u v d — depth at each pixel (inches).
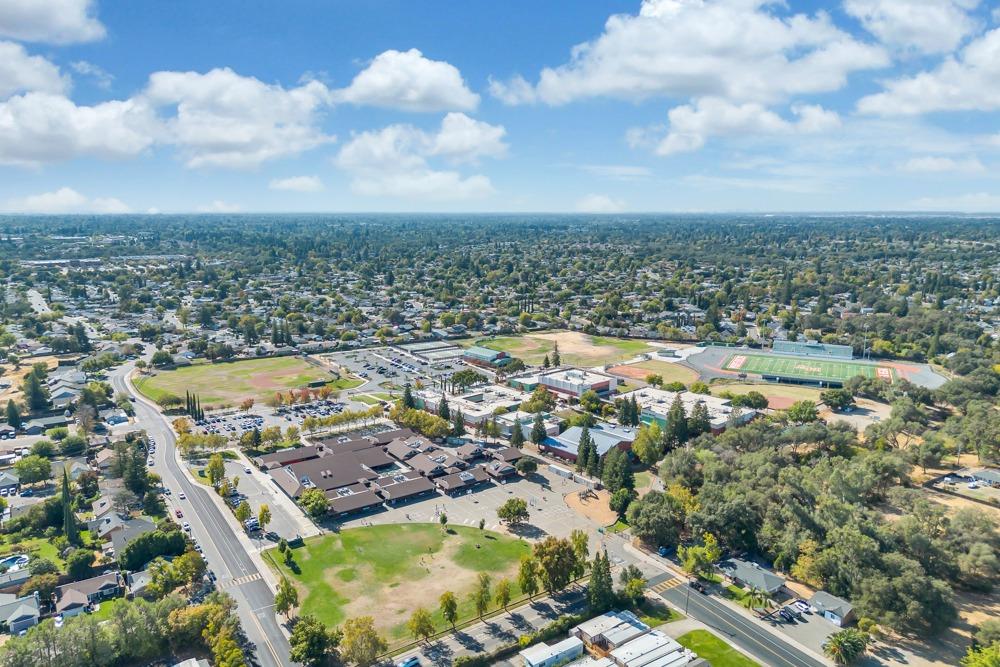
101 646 5147.6
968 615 5969.5
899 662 5359.3
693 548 6624.0
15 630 5674.2
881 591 5723.4
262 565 6771.7
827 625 5856.3
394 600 6190.9
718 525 6924.2
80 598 6008.9
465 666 5260.8
